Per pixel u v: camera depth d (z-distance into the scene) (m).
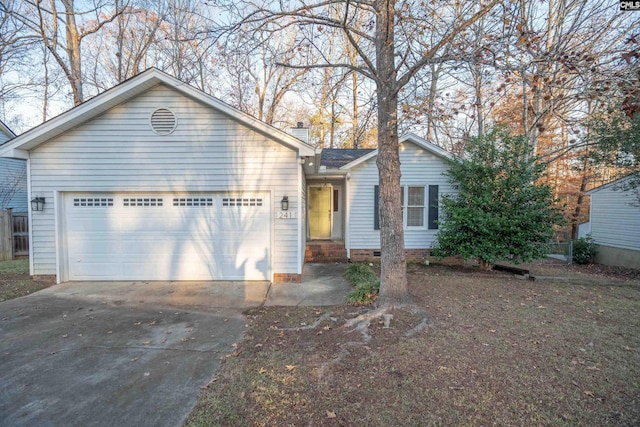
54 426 2.53
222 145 7.16
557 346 3.70
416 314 4.58
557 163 15.66
